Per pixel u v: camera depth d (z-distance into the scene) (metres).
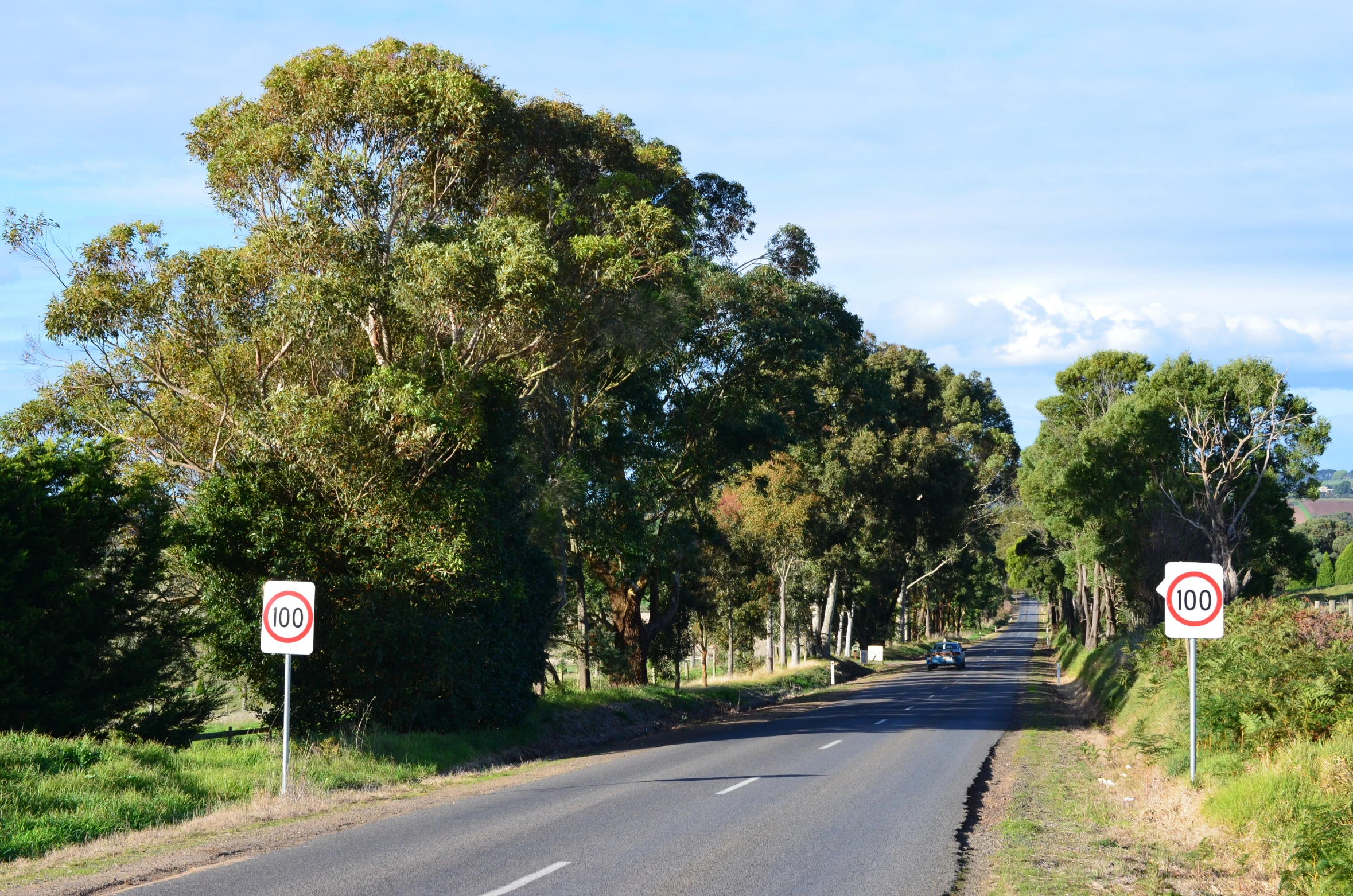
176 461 25.80
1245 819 10.91
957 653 68.25
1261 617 17.02
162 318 22.95
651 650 45.69
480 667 22.72
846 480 60.00
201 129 25.48
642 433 36.16
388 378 20.69
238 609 20.00
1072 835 11.40
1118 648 35.38
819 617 73.12
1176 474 38.91
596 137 28.53
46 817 11.34
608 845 10.67
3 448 25.06
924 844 10.77
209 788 13.98
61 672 17.34
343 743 18.28
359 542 20.52
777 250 41.84
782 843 10.80
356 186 22.86
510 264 21.55
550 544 30.64
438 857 10.04
